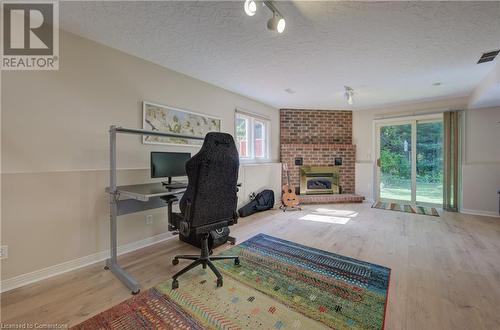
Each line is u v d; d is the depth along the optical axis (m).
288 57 2.68
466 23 1.98
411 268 2.13
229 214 1.99
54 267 2.03
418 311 1.53
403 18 1.92
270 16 1.91
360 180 5.43
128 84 2.58
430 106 4.66
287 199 4.66
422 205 4.83
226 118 3.93
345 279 1.94
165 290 1.79
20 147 1.88
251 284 1.87
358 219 3.84
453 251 2.51
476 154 4.20
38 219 1.94
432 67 2.96
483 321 1.43
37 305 1.60
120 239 2.50
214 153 1.78
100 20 1.97
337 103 4.95
